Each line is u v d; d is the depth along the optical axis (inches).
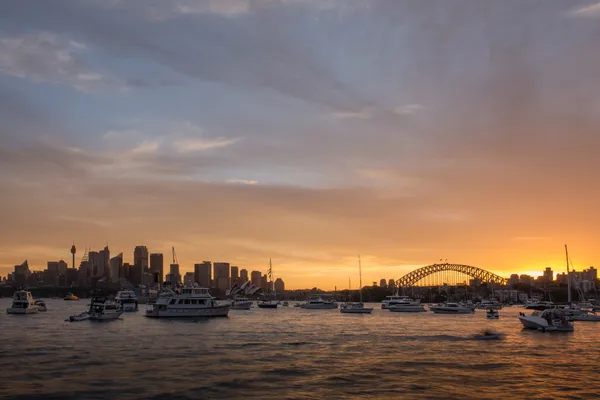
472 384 2576.3
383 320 7564.0
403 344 4133.9
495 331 5300.2
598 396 2358.5
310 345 4052.7
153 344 4069.9
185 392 2390.5
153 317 7165.4
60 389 2436.0
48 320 6948.8
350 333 5128.0
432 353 3599.9
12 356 3385.8
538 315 5703.7
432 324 6599.4
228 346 3964.1
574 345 4065.0
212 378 2684.5
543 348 3875.5
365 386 2527.1
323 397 2320.4
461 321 7322.8
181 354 3508.9
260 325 6215.6
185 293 7401.6
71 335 4773.6
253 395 2347.4
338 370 2923.2
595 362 3208.7
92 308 7037.4
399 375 2785.4
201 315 7253.9
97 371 2859.3
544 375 2797.7
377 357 3405.5
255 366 3038.9
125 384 2539.4
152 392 2386.8
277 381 2625.5
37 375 2746.1
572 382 2628.0
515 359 3321.9
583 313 7411.4
